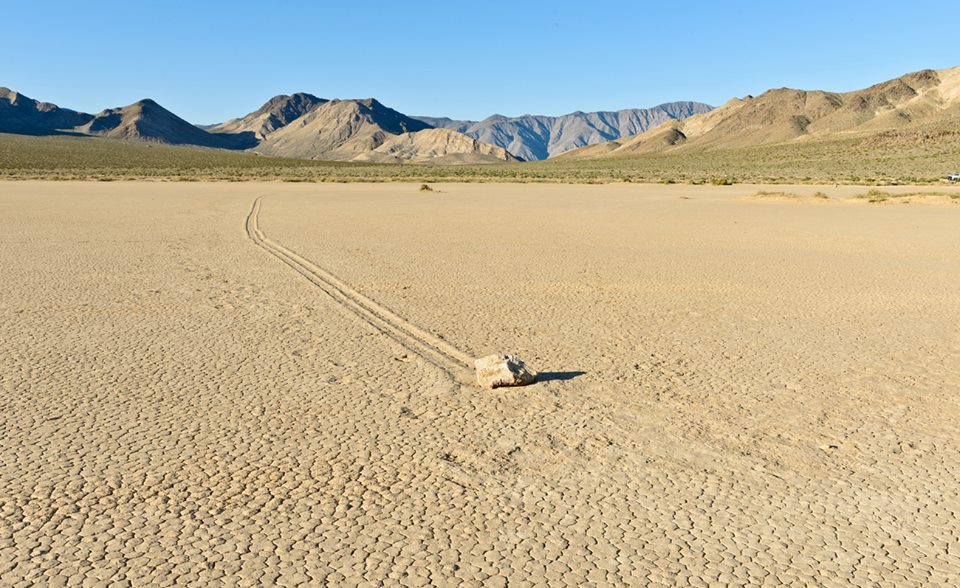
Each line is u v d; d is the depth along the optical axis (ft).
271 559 19.34
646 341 41.96
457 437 27.58
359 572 18.81
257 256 74.33
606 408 30.83
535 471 24.81
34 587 18.01
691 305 52.11
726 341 42.11
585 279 62.44
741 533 21.04
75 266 66.74
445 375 34.96
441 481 23.95
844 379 35.17
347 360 37.50
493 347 40.27
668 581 18.63
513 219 119.34
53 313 47.37
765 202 161.79
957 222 114.83
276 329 43.88
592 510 22.22
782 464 25.64
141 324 44.78
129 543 20.06
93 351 38.65
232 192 196.65
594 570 19.07
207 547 19.89
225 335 42.34
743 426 29.07
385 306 50.57
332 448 26.48
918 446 27.35
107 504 22.20
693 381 34.60
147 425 28.48
